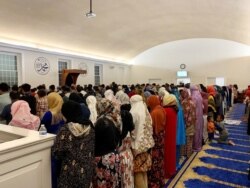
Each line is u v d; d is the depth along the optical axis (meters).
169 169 2.92
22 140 1.35
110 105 1.88
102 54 12.22
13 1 5.97
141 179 2.30
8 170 1.21
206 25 10.62
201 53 13.53
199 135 4.11
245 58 12.50
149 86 7.00
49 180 1.49
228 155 3.88
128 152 2.06
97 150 1.77
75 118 1.56
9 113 2.85
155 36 12.48
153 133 2.55
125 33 10.78
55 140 1.49
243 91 12.19
